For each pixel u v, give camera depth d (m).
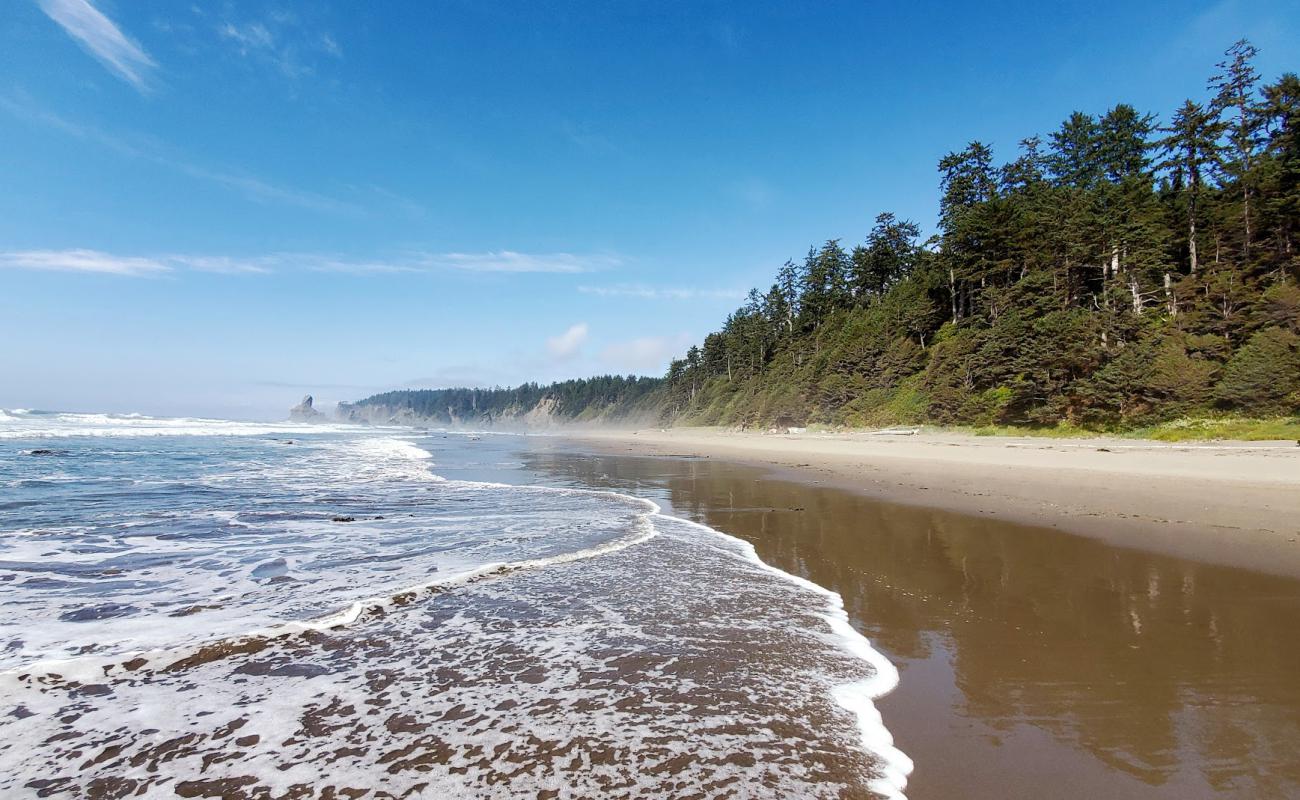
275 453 26.94
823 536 9.54
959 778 3.06
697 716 3.71
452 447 42.81
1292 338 22.83
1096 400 27.33
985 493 13.93
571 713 3.72
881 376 46.47
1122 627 5.30
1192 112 34.56
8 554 7.74
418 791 2.88
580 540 9.12
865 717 3.72
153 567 7.20
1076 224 33.66
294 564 7.43
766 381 70.56
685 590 6.51
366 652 4.70
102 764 3.10
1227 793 2.92
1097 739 3.44
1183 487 12.47
